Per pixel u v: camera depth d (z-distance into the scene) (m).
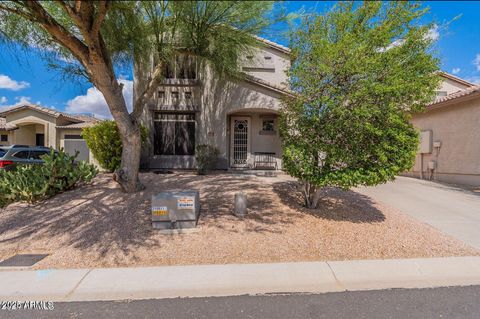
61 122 19.08
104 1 4.49
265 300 3.23
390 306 3.11
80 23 4.88
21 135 19.70
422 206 7.20
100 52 5.64
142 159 11.36
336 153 5.36
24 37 6.15
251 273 3.83
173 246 4.59
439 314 2.96
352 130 5.29
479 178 9.80
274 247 4.62
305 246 4.68
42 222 5.40
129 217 5.55
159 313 2.97
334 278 3.72
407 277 3.77
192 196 5.22
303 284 3.58
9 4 5.46
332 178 5.43
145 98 7.27
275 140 13.01
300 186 7.81
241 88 11.51
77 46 5.55
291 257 4.32
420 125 12.73
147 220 5.46
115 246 4.56
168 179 8.83
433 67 5.24
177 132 11.82
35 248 4.55
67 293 3.35
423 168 12.40
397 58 5.21
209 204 6.47
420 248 4.66
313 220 5.75
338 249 4.60
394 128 5.30
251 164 12.88
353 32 5.42
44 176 6.63
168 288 3.46
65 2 4.70
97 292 3.37
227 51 7.73
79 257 4.26
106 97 6.34
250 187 8.04
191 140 11.86
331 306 3.11
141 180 8.43
